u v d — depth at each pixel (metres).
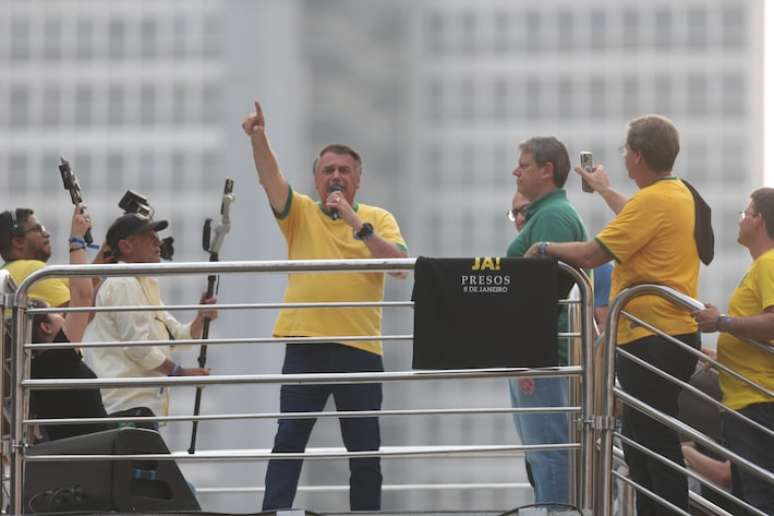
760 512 23.00
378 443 26.19
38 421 23.70
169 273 23.38
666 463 23.23
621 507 26.86
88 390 25.91
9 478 23.94
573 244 23.98
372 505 25.95
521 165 26.45
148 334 27.42
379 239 25.67
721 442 27.27
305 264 23.41
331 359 25.97
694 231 24.25
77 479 23.77
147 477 24.14
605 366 23.62
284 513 23.45
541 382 26.52
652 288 23.50
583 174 26.38
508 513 23.53
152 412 27.58
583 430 23.66
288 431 26.03
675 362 23.89
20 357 23.59
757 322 23.22
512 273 23.47
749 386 24.11
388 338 23.50
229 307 23.31
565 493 26.33
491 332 23.36
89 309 23.52
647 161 24.41
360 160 26.92
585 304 23.75
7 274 23.91
